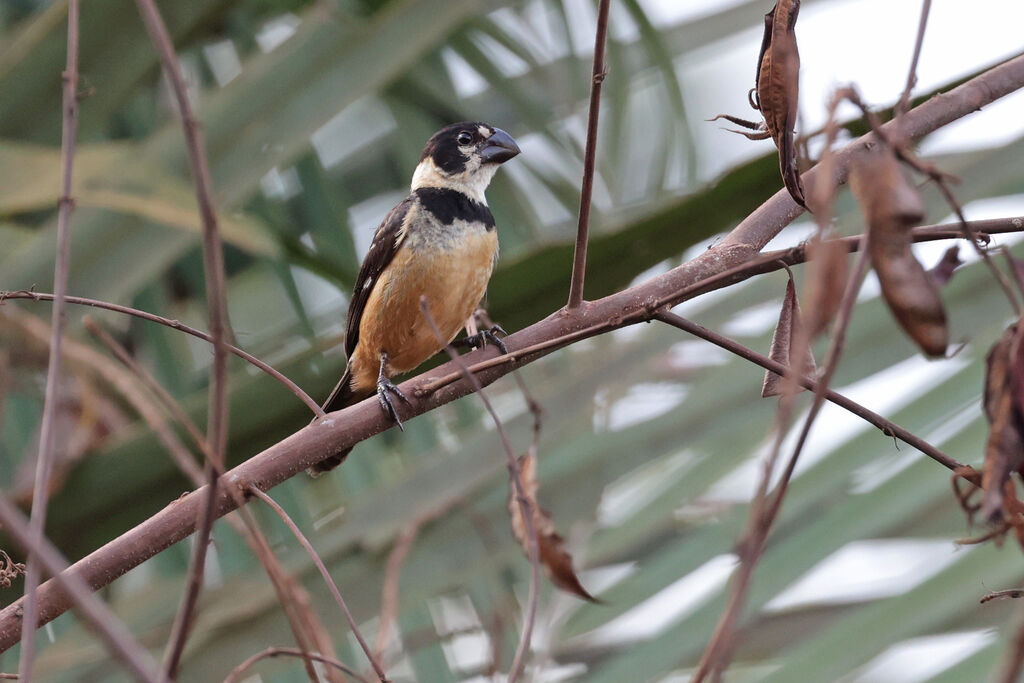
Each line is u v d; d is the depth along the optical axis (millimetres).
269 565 5266
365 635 9844
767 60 5793
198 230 8125
